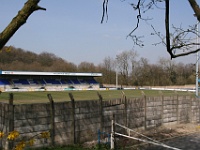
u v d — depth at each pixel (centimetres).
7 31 221
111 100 1592
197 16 325
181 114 2128
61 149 1230
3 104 1212
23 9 225
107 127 1555
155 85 7181
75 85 6712
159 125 1936
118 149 1340
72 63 9619
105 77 9175
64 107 1351
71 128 1372
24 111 1202
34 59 9269
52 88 6181
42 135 428
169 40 385
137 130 1764
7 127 1170
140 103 1797
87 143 1411
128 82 8019
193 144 1542
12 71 5662
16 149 326
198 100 2286
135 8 443
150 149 1417
